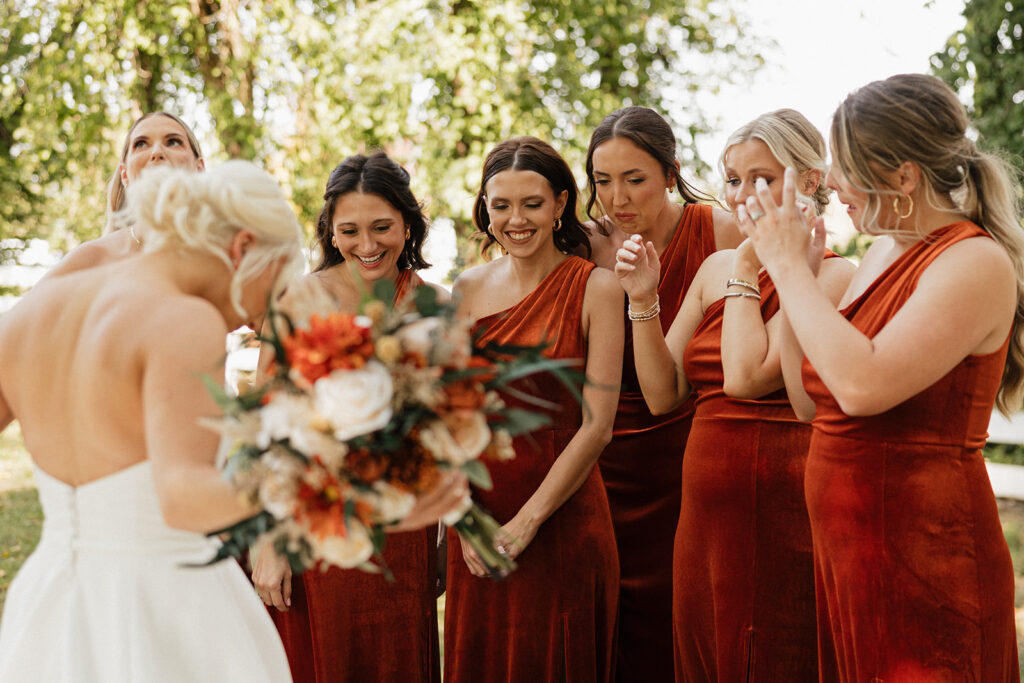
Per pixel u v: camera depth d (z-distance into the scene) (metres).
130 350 1.73
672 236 3.33
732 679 2.67
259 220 1.81
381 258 2.98
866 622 2.16
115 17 10.26
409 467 1.60
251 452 1.58
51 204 13.04
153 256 1.84
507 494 2.84
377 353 1.57
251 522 1.63
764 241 2.23
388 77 9.65
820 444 2.28
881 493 2.14
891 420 2.13
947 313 2.00
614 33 10.87
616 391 2.86
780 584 2.63
